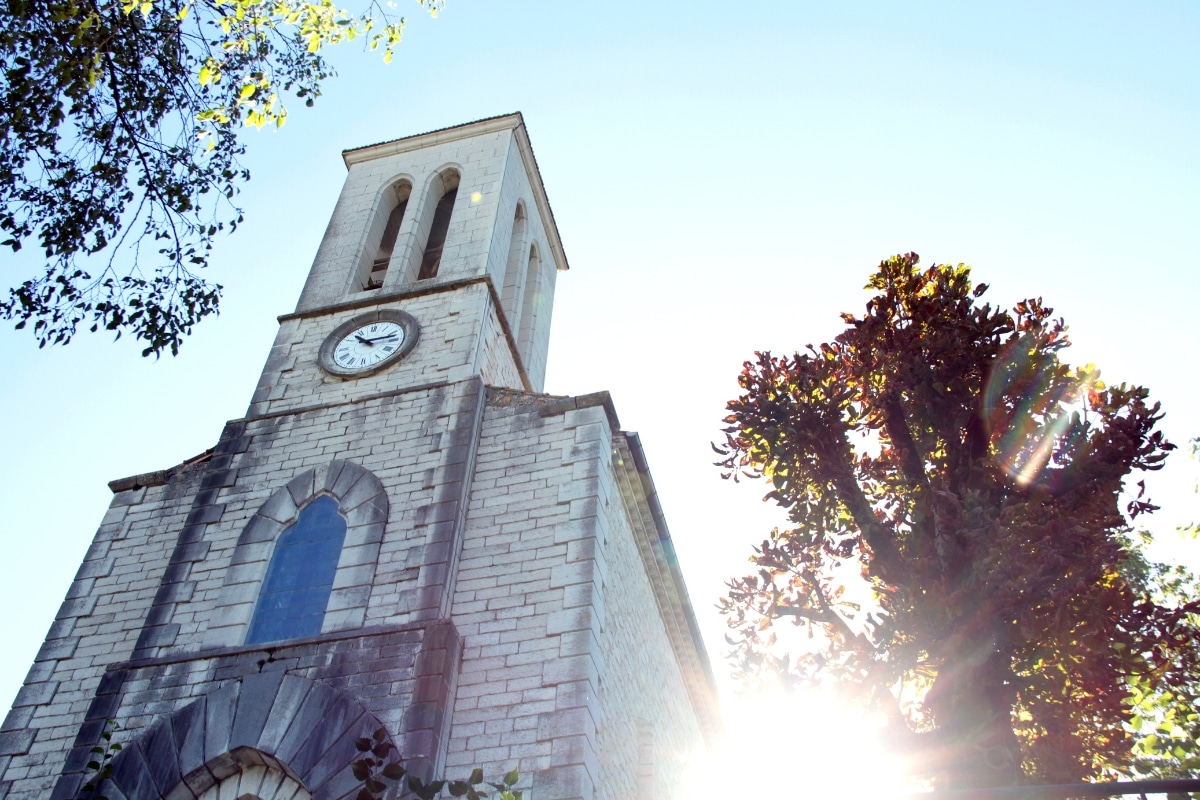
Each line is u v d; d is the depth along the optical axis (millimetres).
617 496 16641
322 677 13078
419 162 24750
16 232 12617
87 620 15492
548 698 12555
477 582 14172
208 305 13664
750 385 13430
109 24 12602
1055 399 12367
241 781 12750
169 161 13367
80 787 12766
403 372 18219
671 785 16891
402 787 11656
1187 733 13070
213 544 15695
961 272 13344
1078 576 10625
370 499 15516
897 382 12766
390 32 13859
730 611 13031
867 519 12500
